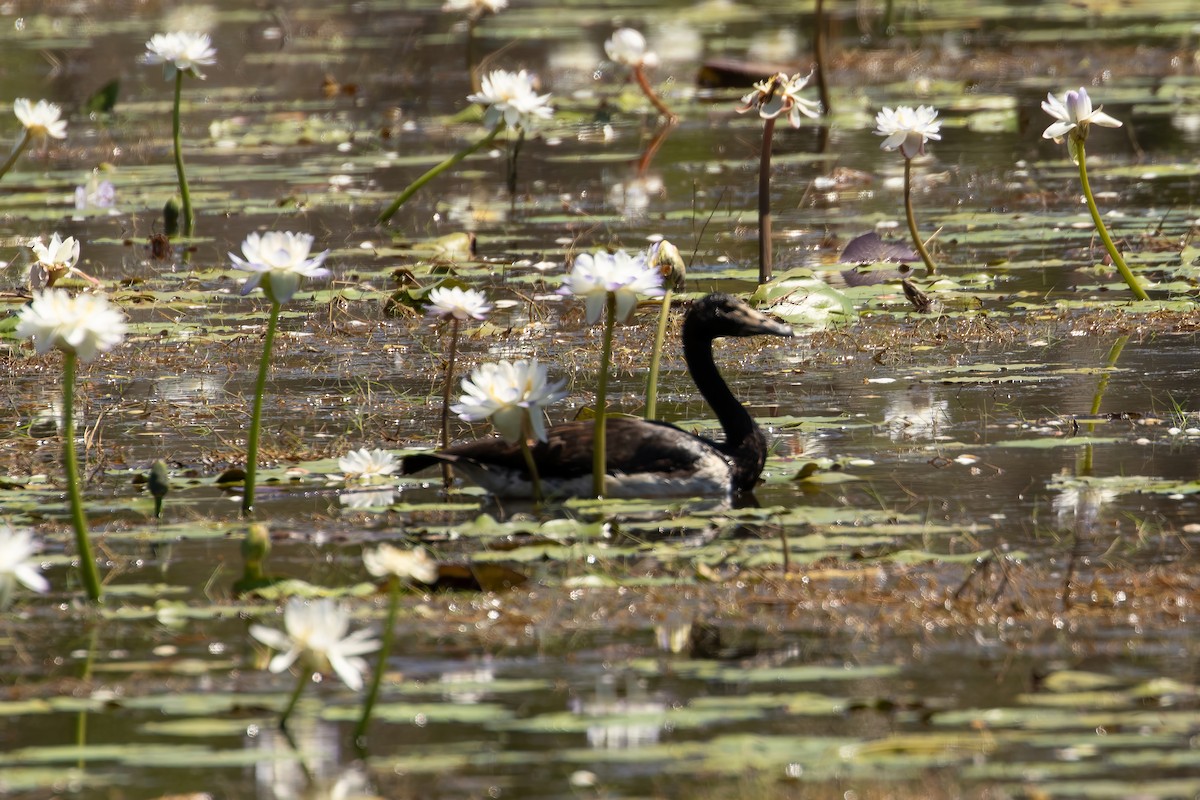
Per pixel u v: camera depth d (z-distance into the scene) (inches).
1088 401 527.5
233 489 456.4
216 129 1219.2
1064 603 344.2
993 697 298.2
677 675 314.0
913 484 445.1
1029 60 1386.6
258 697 308.3
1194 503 418.3
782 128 1183.6
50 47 1617.9
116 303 712.4
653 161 1071.6
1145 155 1011.3
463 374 592.1
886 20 1542.8
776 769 271.4
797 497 440.8
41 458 490.0
